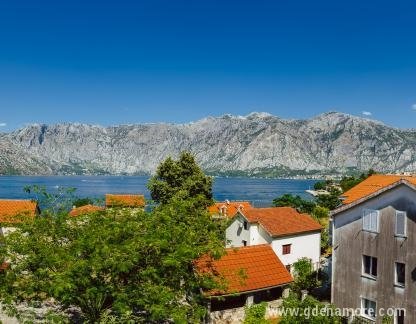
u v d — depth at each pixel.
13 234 23.08
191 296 30.81
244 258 40.53
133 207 27.41
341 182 188.38
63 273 19.52
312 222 58.22
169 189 67.44
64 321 22.83
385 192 32.06
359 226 33.84
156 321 29.17
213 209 84.81
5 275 22.44
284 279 40.53
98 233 21.80
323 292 43.06
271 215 56.66
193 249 22.56
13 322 29.14
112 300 24.89
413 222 30.55
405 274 30.95
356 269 34.00
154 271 20.98
